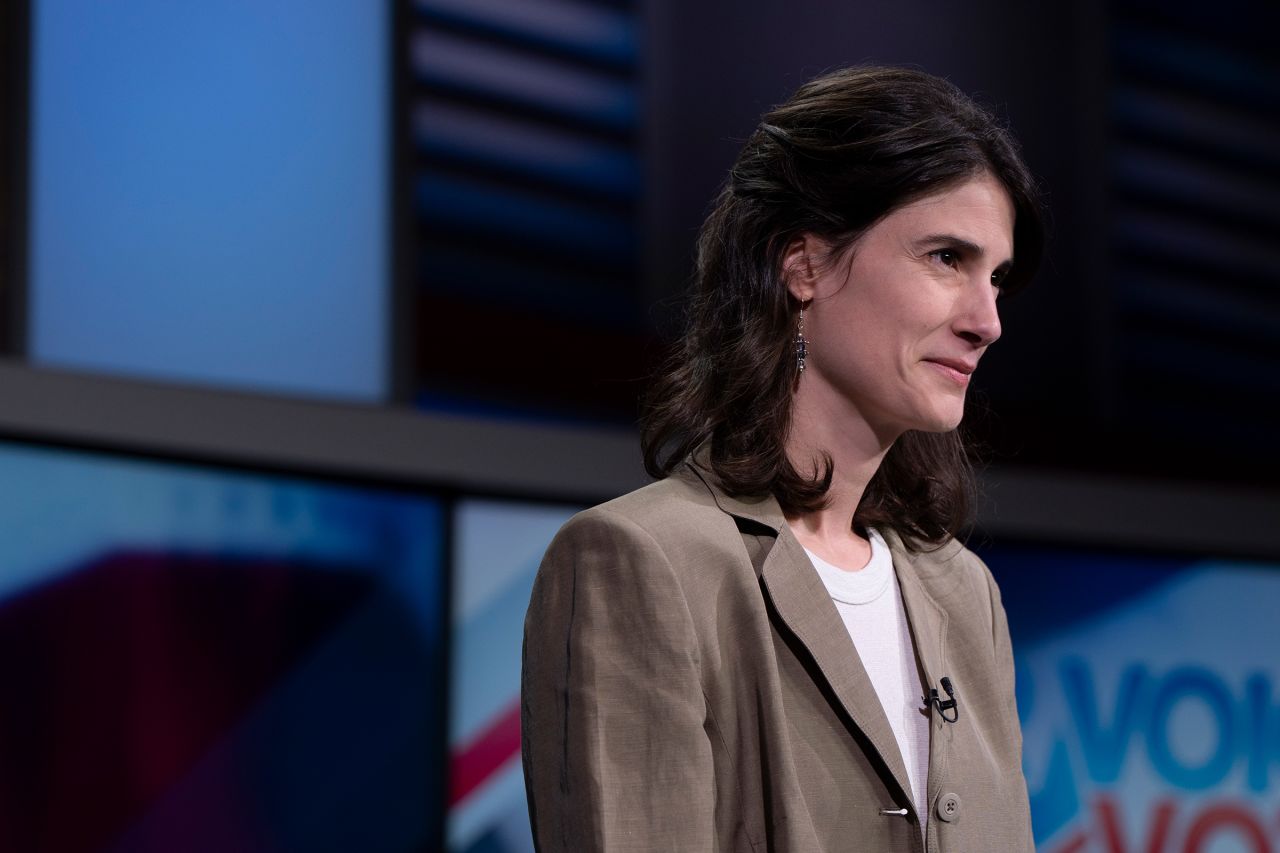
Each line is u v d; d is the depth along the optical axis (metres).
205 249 6.54
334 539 6.61
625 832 2.40
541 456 7.15
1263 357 8.82
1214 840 7.95
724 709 2.55
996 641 3.15
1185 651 8.16
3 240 6.06
